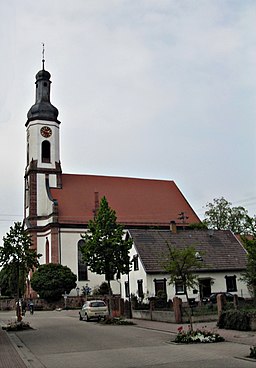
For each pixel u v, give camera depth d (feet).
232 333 76.59
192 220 242.17
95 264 119.55
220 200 260.83
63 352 62.54
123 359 53.42
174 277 81.92
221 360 49.88
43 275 197.47
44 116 235.61
